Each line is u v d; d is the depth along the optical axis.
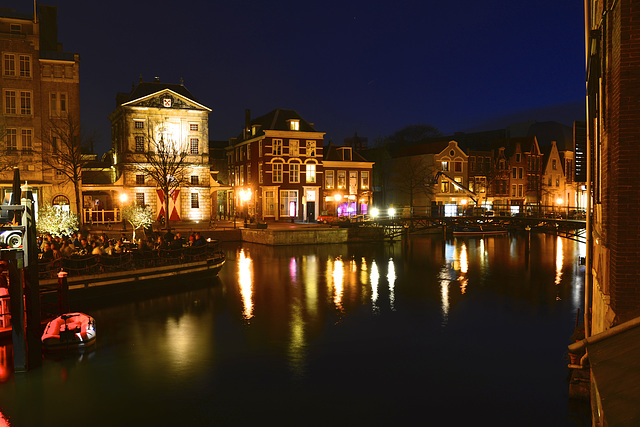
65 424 12.43
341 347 18.59
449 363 17.03
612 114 8.82
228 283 29.86
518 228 47.72
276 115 61.16
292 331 20.50
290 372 16.05
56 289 20.16
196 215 55.75
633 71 7.93
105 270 23.89
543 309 24.70
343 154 64.75
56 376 15.24
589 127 11.86
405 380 15.55
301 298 26.53
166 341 18.77
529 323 22.12
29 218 15.09
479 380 15.59
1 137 43.41
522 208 72.00
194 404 13.68
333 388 14.88
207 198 56.16
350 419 13.04
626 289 8.04
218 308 23.81
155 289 26.14
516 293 28.41
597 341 7.33
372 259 41.28
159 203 53.69
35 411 13.02
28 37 44.44
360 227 52.75
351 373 16.05
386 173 75.50
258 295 26.97
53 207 32.31
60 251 23.62
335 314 23.38
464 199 68.00
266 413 13.27
